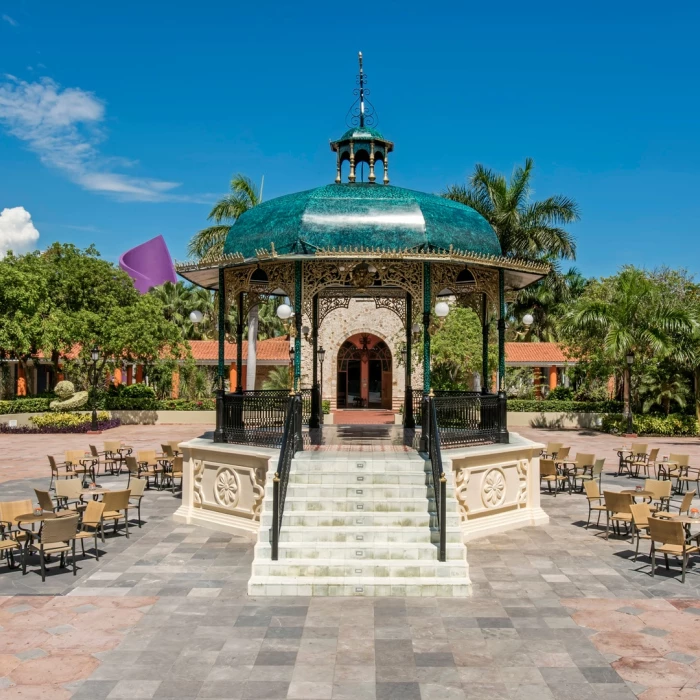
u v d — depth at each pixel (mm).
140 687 6617
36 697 6426
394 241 12734
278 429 13047
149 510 14500
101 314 34156
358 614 8500
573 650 7453
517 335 43625
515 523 13039
